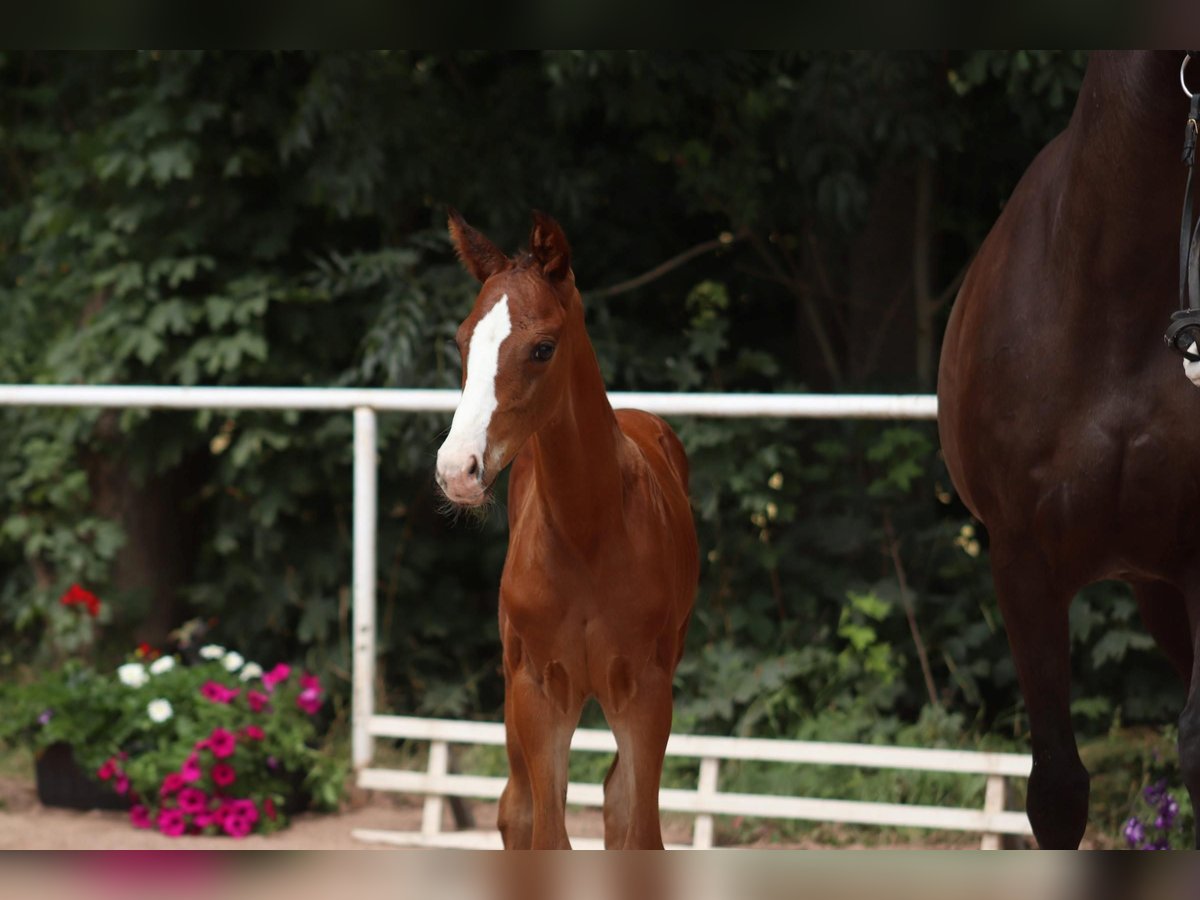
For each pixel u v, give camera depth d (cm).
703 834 775
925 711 902
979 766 741
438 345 1048
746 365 1075
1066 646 482
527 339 428
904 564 1008
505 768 915
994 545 489
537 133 1105
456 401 812
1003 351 479
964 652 957
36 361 1160
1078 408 457
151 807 808
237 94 1084
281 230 1105
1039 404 464
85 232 1104
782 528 1059
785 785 854
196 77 1073
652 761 497
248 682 925
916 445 999
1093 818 805
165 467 1102
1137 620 930
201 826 791
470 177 1091
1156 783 779
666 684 502
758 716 899
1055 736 477
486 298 439
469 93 1103
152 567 1147
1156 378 446
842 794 846
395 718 826
